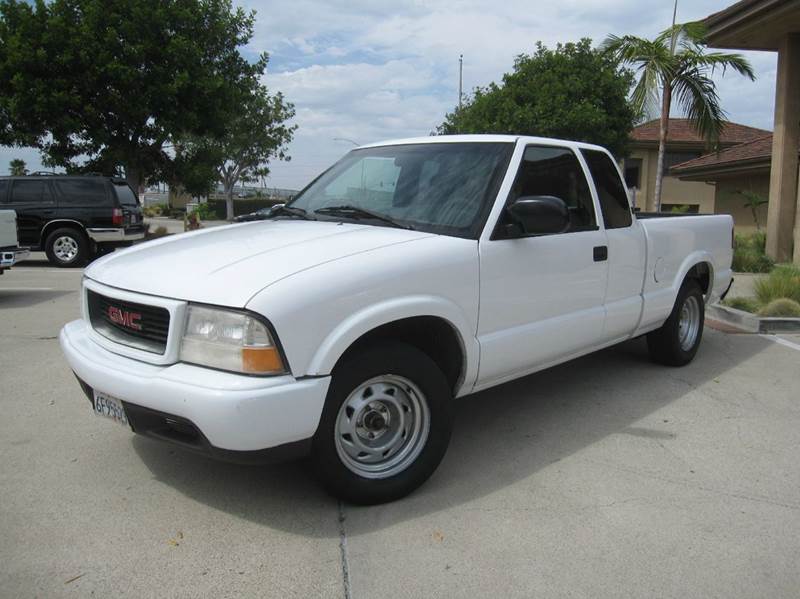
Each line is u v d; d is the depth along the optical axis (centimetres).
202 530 312
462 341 360
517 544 303
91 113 1881
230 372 287
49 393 507
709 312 879
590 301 455
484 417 468
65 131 1903
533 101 1912
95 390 329
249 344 283
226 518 322
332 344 298
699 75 1525
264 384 282
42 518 320
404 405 344
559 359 444
